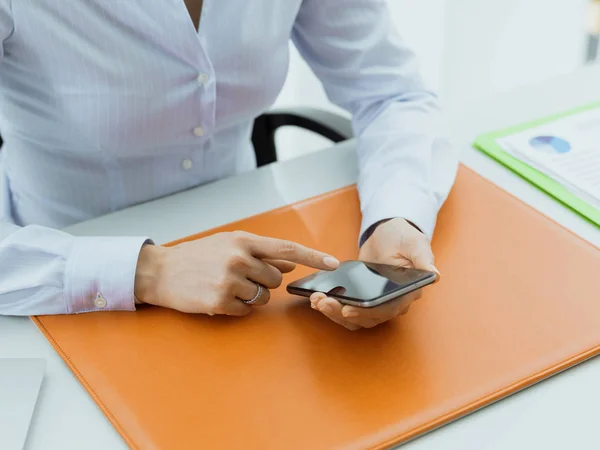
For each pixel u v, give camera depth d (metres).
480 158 1.07
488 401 0.68
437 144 1.02
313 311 0.79
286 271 0.83
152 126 0.96
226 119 1.03
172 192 1.08
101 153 0.98
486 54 2.16
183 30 0.89
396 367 0.71
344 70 1.09
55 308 0.79
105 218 0.96
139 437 0.65
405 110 1.05
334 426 0.65
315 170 1.05
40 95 0.93
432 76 2.09
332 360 0.72
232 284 0.76
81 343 0.76
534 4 2.11
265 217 0.95
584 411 0.68
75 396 0.70
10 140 1.04
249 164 1.21
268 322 0.78
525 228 0.91
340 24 1.05
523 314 0.78
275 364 0.72
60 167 1.03
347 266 0.79
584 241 0.89
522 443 0.65
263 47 0.97
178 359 0.73
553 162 1.03
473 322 0.77
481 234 0.90
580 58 2.24
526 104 1.20
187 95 0.95
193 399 0.68
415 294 0.76
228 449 0.63
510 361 0.72
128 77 0.90
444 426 0.66
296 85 1.85
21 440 0.65
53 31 0.86
